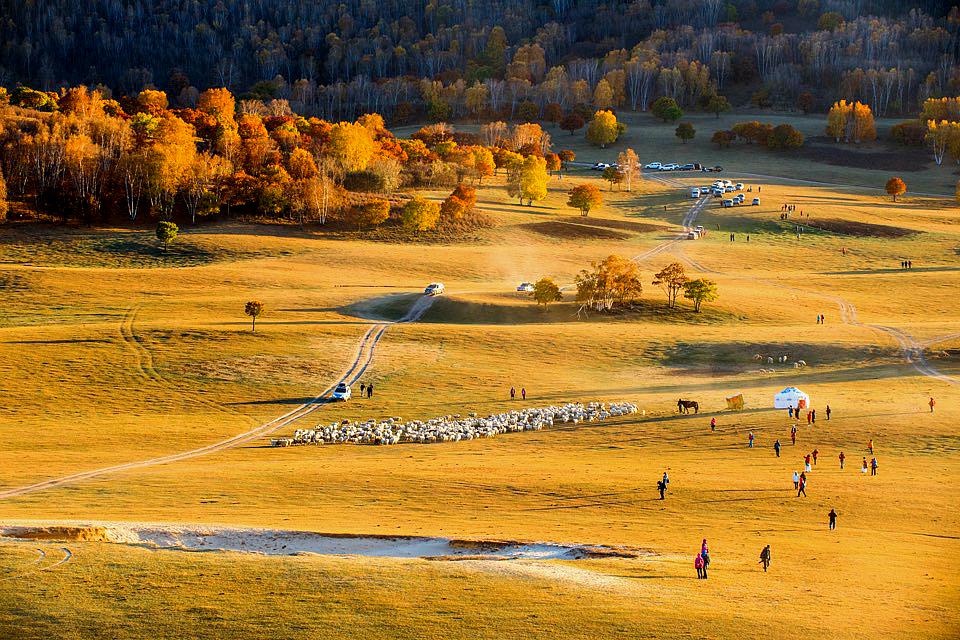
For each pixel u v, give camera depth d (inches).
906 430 4562.0
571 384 5743.1
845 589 2464.3
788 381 5812.0
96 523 2765.7
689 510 3319.4
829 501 3457.2
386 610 2190.0
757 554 2785.4
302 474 3737.7
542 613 2186.3
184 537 2743.6
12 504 3142.2
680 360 6323.8
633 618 2169.0
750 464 4040.4
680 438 4537.4
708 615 2201.0
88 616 2130.9
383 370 5920.3
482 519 3102.9
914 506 3412.9
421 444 4505.4
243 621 2126.0
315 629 2089.1
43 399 5049.2
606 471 3878.0
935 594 2449.6
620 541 2869.1
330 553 2672.2
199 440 4483.3
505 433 4724.4
